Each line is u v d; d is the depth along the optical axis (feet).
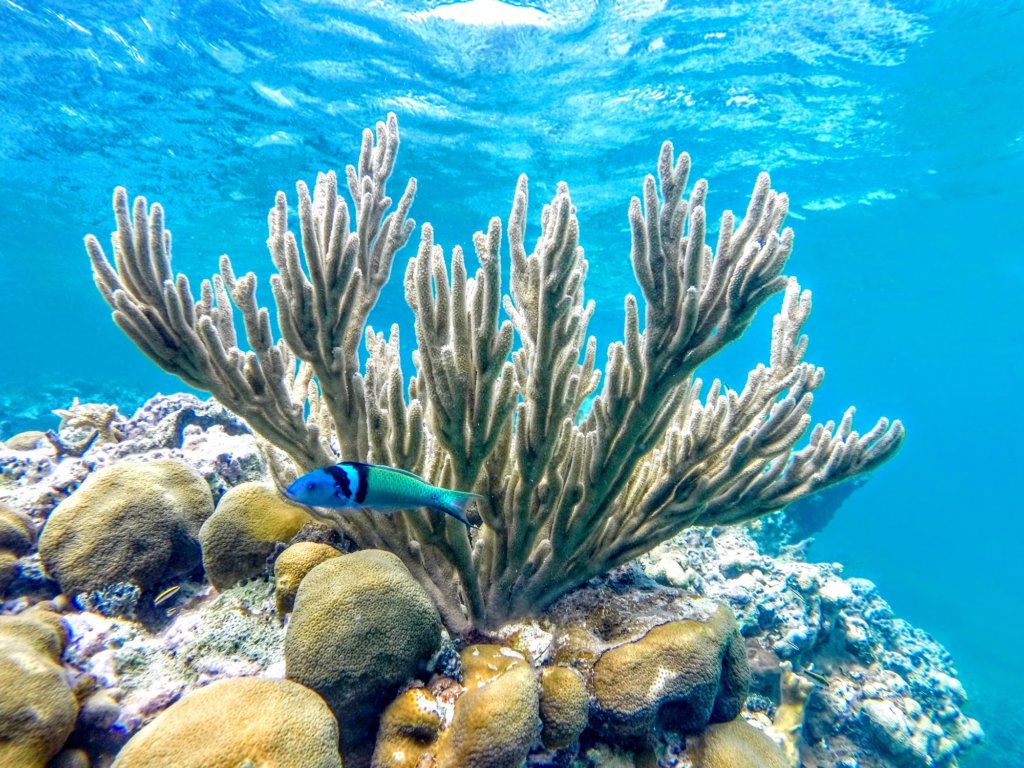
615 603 1.93
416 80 6.99
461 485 1.68
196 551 2.00
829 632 3.15
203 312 1.73
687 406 2.30
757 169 8.68
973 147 7.97
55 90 7.42
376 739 1.54
